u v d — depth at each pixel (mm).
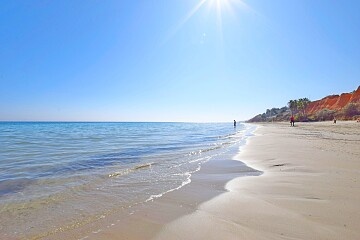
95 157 16234
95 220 5840
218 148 21375
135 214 6156
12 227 5523
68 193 8094
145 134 46812
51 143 26578
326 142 21578
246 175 10430
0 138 34094
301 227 5004
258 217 5613
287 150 17234
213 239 4703
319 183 8352
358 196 6867
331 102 123188
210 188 8492
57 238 4992
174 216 5953
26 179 10070
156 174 10961
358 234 4645
